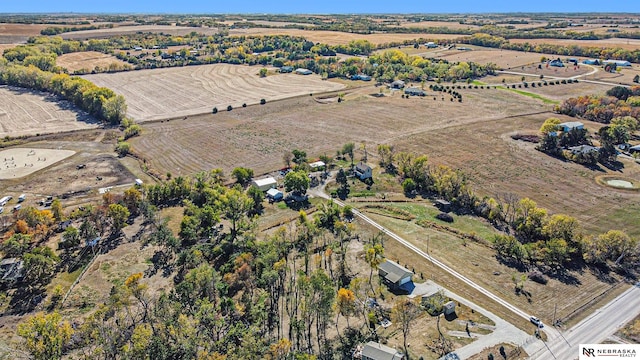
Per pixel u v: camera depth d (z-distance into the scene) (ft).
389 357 196.54
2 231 318.65
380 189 396.78
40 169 437.17
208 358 194.70
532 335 218.18
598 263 279.69
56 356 203.21
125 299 236.02
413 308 229.04
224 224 339.36
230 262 276.41
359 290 255.29
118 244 308.81
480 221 337.11
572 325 224.53
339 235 316.60
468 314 234.58
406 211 353.92
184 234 315.78
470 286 258.37
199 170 437.58
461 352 207.72
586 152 434.30
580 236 290.97
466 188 365.40
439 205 362.74
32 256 264.72
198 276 250.37
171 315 225.35
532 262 282.15
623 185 385.29
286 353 203.21
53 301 250.57
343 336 222.28
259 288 257.96
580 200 360.28
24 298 253.65
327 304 224.94
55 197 377.71
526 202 324.19
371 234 320.09
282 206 367.66
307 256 283.59
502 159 444.96
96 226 320.29
